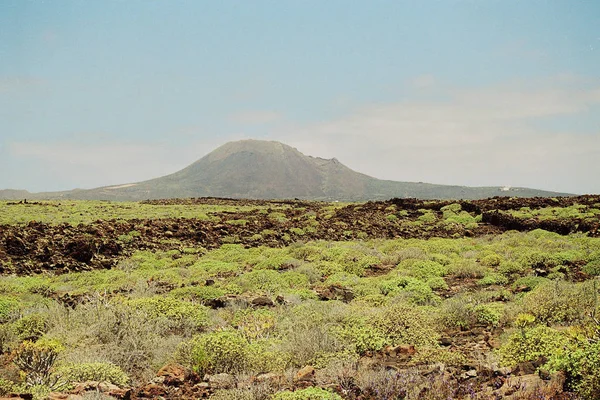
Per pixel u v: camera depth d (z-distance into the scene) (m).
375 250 25.44
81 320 11.46
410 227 35.88
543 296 11.16
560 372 6.61
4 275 21.72
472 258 22.09
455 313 11.59
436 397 6.38
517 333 8.31
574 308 10.42
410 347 9.15
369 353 9.12
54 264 23.92
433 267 19.42
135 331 10.49
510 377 6.93
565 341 7.68
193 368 8.41
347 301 15.07
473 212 39.78
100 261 25.31
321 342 9.27
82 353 9.04
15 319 12.48
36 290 17.75
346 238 32.72
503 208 40.94
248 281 18.14
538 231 29.34
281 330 10.73
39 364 7.90
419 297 14.57
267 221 39.03
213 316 12.76
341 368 7.80
